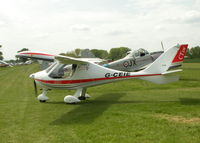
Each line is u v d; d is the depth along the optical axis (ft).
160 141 13.80
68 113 22.12
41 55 41.39
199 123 16.97
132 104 24.99
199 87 35.96
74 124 18.15
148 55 54.75
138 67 54.29
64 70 27.94
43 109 24.32
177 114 19.74
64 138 15.10
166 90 34.12
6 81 60.39
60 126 17.83
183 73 61.57
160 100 26.61
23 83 54.24
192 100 25.82
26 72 101.45
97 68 27.22
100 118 19.49
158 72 26.45
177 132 15.21
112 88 39.40
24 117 21.06
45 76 28.30
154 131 15.58
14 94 36.76
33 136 15.79
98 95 33.06
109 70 27.09
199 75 55.21
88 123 18.19
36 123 18.93
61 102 28.53
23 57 41.75
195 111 20.54
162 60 26.35
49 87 28.60
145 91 34.22
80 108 24.26
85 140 14.53
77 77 27.35
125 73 26.86
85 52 69.62
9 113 22.72
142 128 16.29
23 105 26.81
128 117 19.33
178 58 29.30
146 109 22.13
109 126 17.10
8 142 14.82
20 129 17.42
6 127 18.02
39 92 38.65
